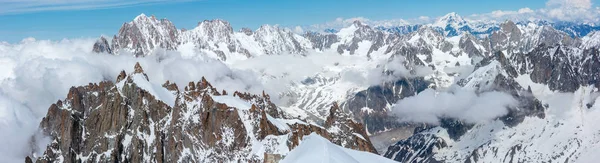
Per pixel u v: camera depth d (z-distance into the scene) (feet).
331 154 609.01
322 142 649.61
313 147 643.04
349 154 646.33
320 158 602.85
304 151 645.92
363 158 650.84
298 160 622.13
